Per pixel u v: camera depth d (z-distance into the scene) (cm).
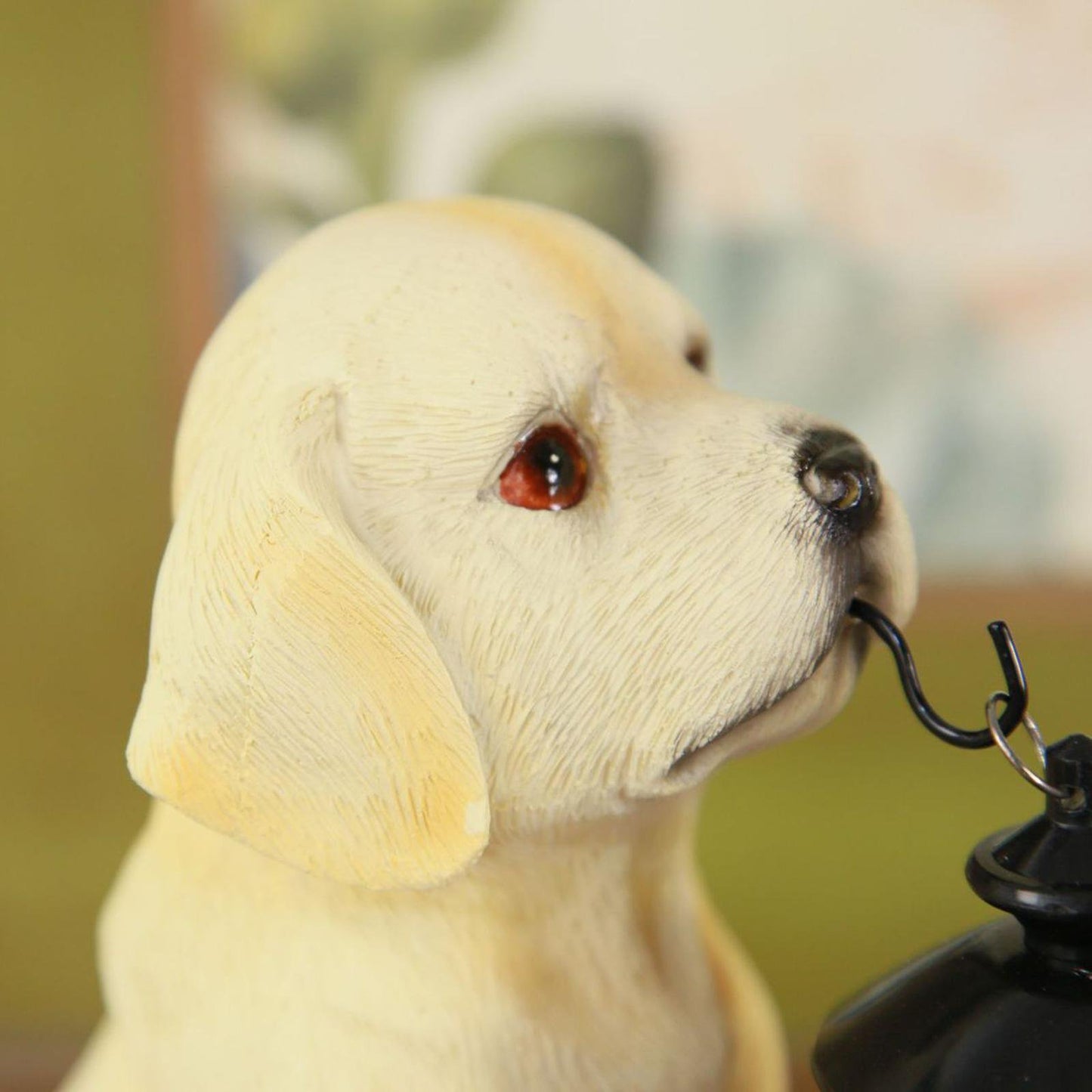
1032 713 80
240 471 40
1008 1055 36
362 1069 41
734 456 41
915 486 82
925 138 79
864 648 42
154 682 40
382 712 39
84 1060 47
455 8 79
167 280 81
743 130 80
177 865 43
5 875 82
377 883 40
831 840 79
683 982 44
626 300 42
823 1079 37
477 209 42
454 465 40
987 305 80
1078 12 77
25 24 81
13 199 82
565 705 40
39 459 83
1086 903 36
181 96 80
